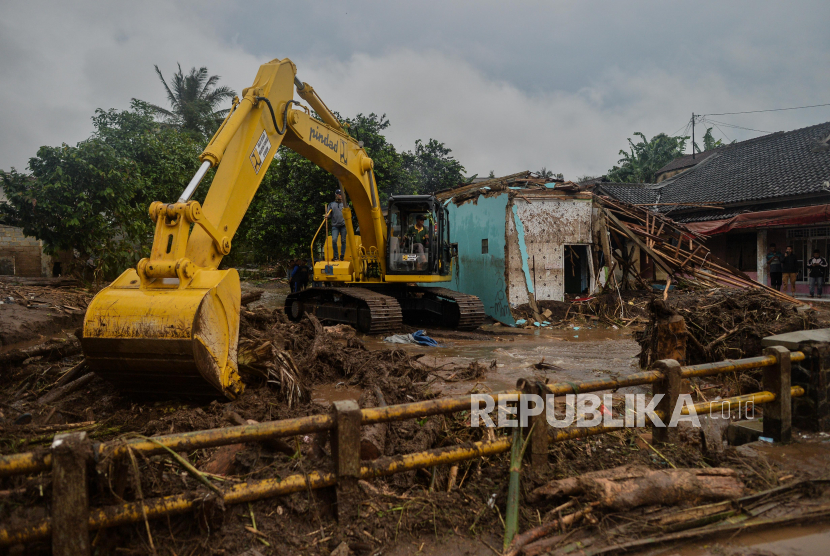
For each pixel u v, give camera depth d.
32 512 2.56
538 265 14.62
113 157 12.62
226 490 2.61
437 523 2.91
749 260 19.69
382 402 4.63
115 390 4.98
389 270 12.06
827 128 22.30
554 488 3.03
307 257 21.05
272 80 6.71
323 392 5.86
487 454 3.16
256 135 6.34
